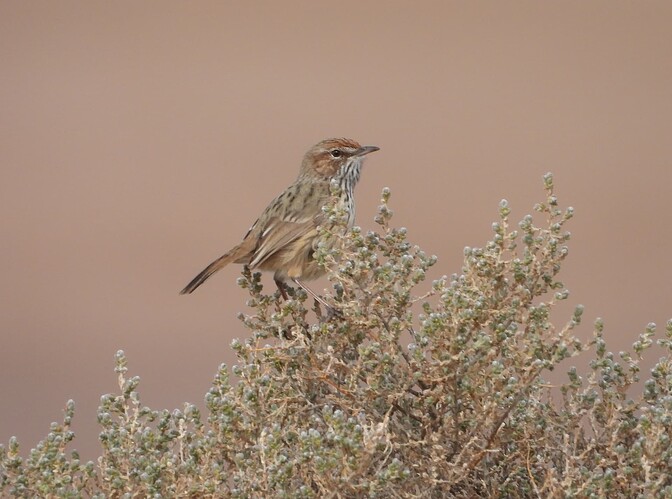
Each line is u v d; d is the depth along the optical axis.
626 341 30.22
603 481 9.98
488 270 11.23
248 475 10.36
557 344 11.09
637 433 11.01
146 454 10.84
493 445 10.83
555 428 11.12
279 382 11.70
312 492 9.95
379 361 11.00
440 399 10.82
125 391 11.18
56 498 10.27
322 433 11.25
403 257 11.67
